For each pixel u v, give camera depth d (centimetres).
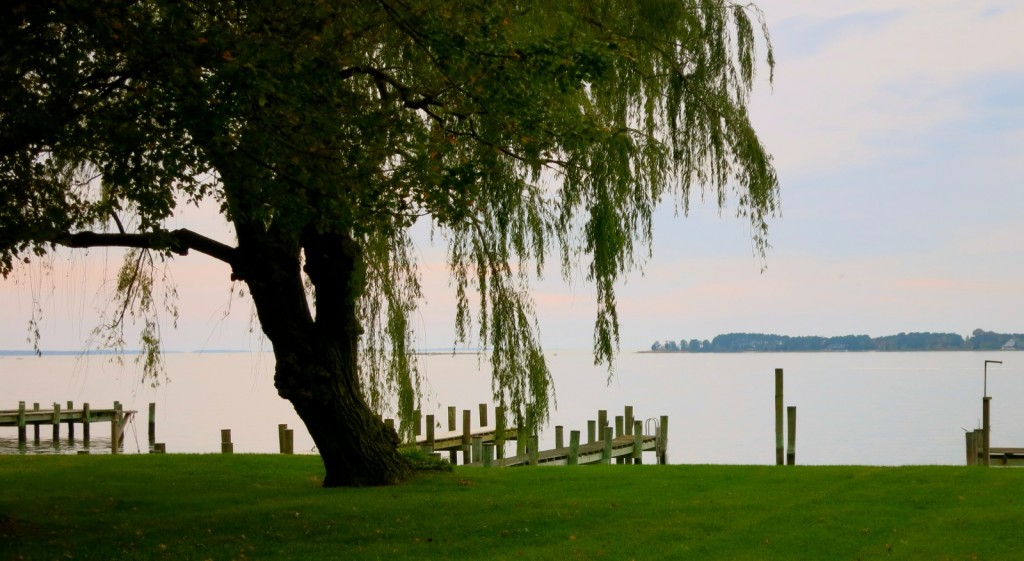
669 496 1553
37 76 1193
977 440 2397
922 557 1101
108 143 1141
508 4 1399
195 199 1217
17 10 1032
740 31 1647
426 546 1196
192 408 7200
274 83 1112
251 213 1245
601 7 1560
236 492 1667
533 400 1631
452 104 1376
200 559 1131
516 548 1179
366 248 1688
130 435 5012
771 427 5338
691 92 1597
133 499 1586
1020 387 9706
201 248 1591
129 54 1097
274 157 1191
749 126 1633
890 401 7594
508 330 1612
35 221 1211
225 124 1117
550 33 1461
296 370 1659
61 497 1612
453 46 1217
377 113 1244
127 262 1745
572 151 1468
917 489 1556
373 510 1441
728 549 1155
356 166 1234
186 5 1099
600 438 3067
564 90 1272
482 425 3359
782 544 1176
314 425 1703
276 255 1609
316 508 1462
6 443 4500
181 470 1981
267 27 1156
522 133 1330
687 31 1591
